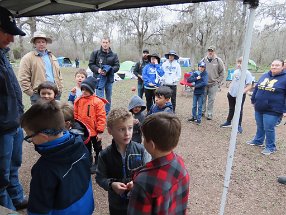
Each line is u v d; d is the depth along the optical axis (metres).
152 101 7.12
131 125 1.96
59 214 1.53
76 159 1.57
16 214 1.46
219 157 4.79
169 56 7.06
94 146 3.76
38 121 1.41
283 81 4.69
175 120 1.43
